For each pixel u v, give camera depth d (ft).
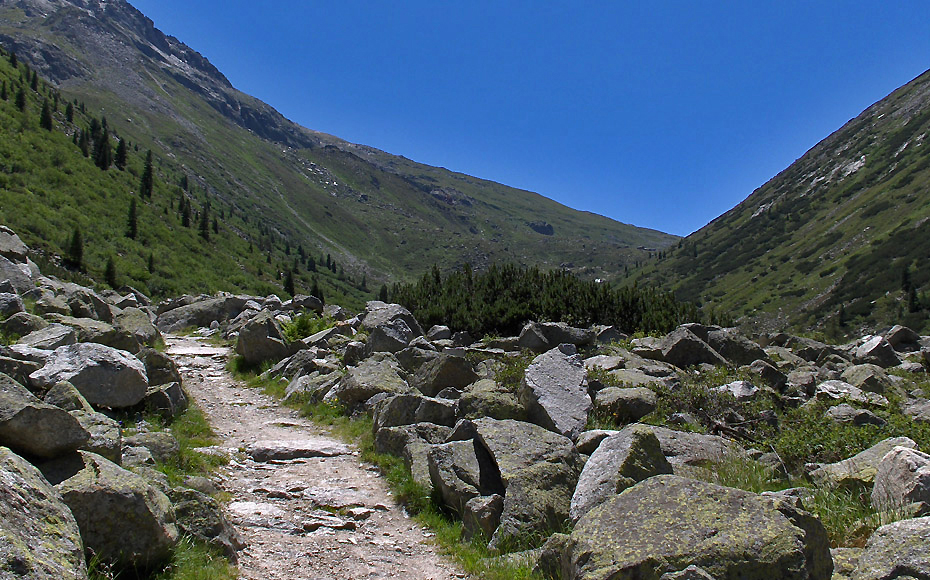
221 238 332.39
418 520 26.05
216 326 85.97
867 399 47.16
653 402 37.76
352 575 20.63
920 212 417.28
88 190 221.05
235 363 60.23
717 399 40.34
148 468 22.82
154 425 33.86
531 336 57.57
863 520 21.13
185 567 18.11
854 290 372.17
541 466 24.63
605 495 21.21
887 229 438.81
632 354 54.75
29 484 14.12
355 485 30.22
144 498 17.48
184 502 20.52
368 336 62.39
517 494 23.26
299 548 22.54
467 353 54.60
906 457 21.24
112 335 45.57
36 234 162.09
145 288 171.01
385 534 24.70
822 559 16.28
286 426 41.34
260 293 239.30
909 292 306.76
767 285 493.77
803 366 61.05
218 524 20.59
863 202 529.45
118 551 16.63
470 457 27.12
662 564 15.17
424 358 51.80
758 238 645.51
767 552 15.26
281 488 29.01
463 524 24.13
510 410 34.94
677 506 17.13
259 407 46.57
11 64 384.47
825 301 387.55
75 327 46.16
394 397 36.68
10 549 11.87
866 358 70.23
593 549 16.42
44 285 68.28
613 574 15.33
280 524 24.64
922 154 519.60
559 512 23.11
